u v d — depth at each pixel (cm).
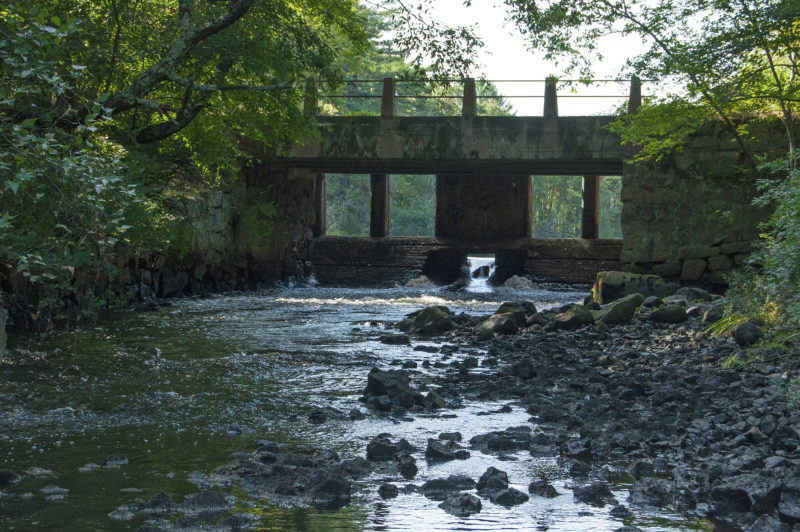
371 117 2720
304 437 662
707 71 1820
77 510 461
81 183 602
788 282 921
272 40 1552
